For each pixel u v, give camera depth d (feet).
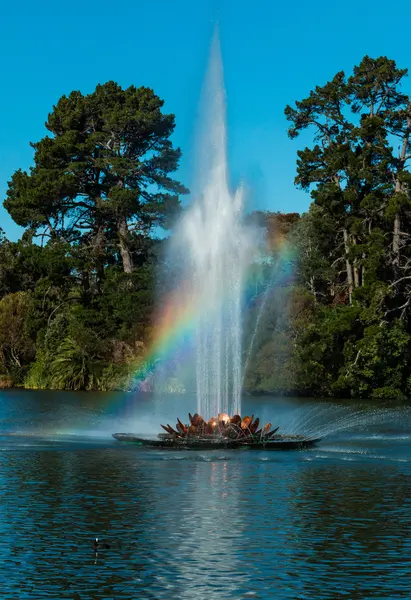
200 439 94.12
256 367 237.04
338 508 58.49
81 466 78.54
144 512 56.80
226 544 48.32
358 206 251.60
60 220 308.40
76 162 294.66
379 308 227.40
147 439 96.84
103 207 290.76
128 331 265.34
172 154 303.48
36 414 156.04
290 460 84.64
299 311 238.27
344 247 261.03
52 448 94.17
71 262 282.97
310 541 49.03
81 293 292.61
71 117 306.14
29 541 48.73
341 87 262.88
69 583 41.22
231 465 80.07
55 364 271.08
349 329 229.04
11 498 61.57
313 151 265.13
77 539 49.26
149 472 74.84
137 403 193.57
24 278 328.49
